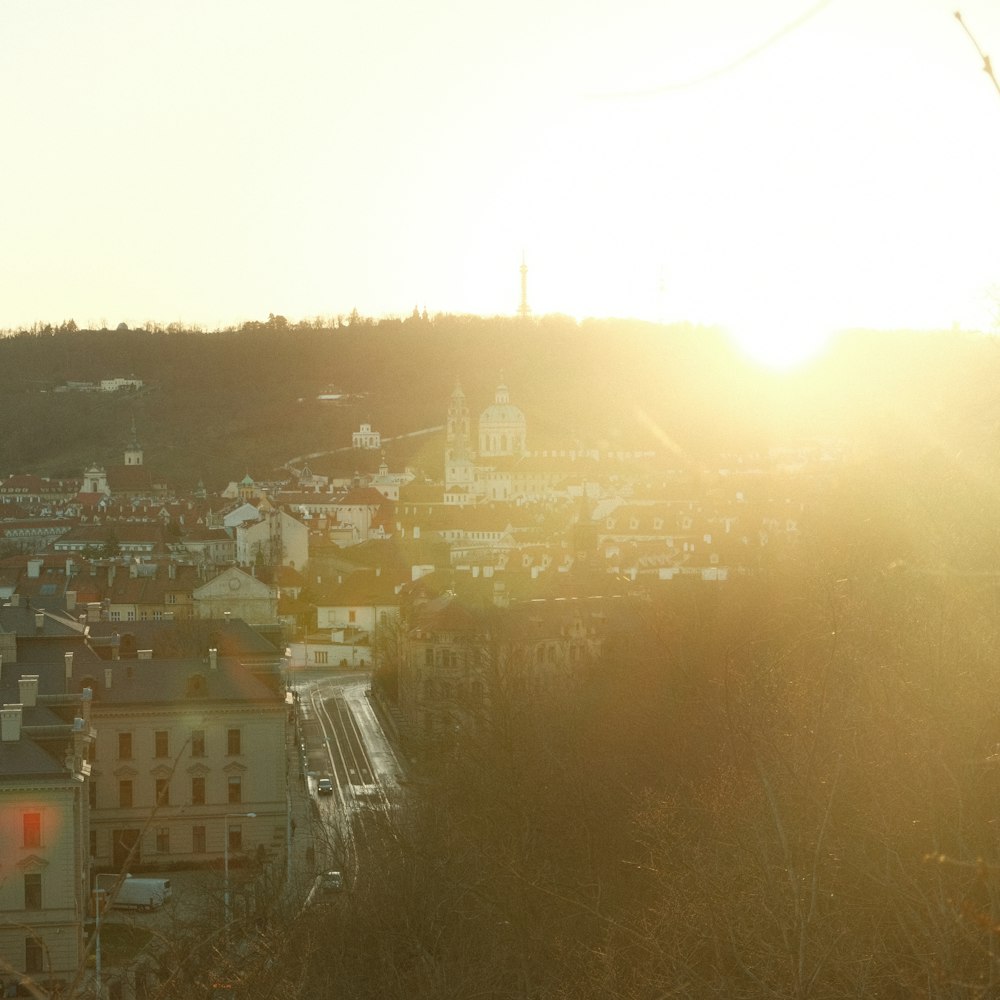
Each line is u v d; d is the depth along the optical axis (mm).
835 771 47938
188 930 80750
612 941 60031
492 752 117750
